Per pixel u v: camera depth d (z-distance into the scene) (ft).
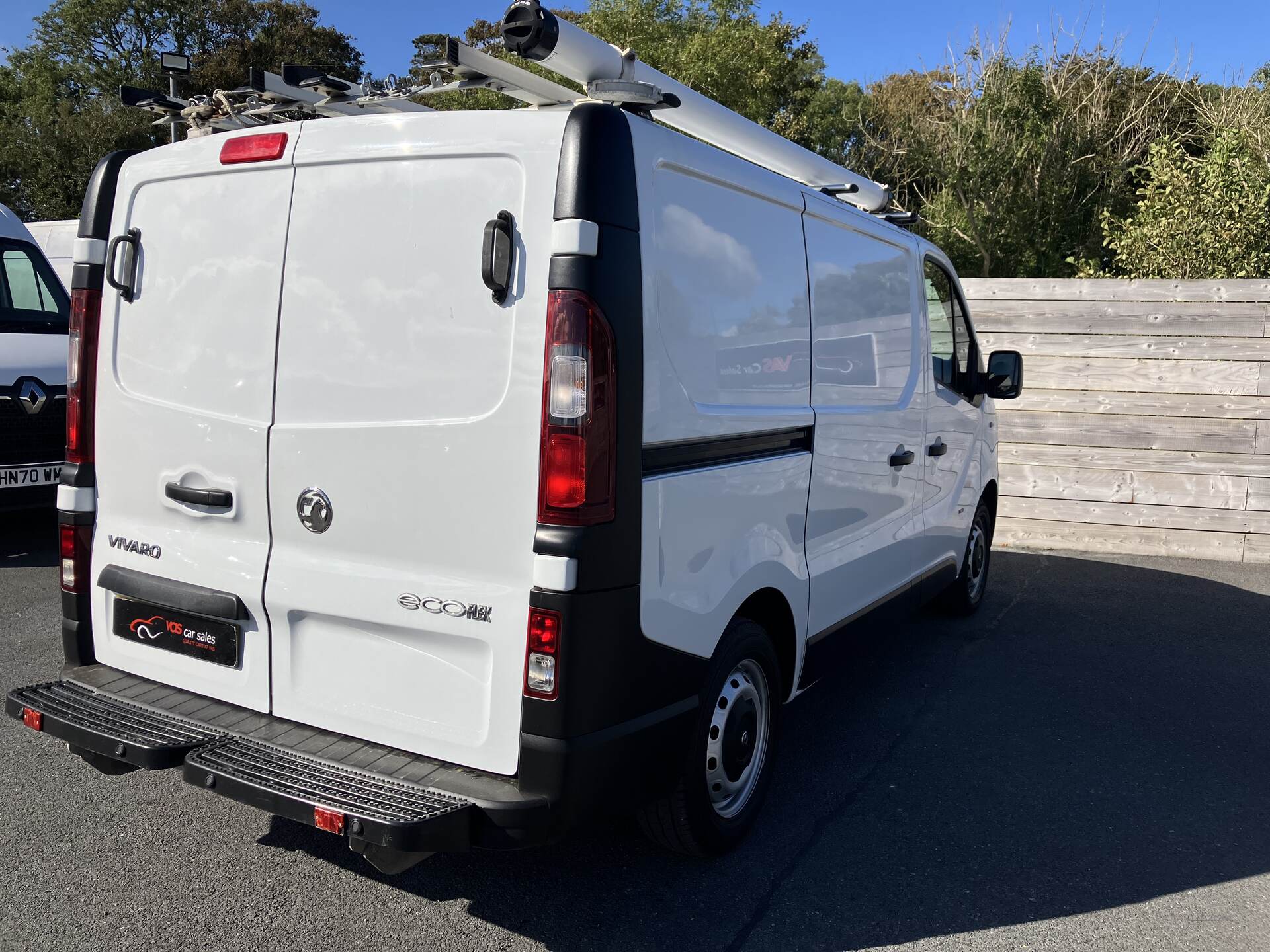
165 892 9.75
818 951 9.18
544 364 8.07
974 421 18.69
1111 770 13.42
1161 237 39.47
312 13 141.69
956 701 15.81
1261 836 11.67
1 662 15.62
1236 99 63.87
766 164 14.05
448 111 8.61
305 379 9.11
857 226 13.38
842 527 12.95
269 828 11.08
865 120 79.82
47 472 22.17
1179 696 16.25
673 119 11.93
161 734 9.16
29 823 11.02
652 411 8.71
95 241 10.43
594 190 7.99
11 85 148.46
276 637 9.46
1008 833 11.57
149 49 148.56
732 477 10.03
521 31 8.85
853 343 13.17
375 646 8.97
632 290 8.27
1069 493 27.02
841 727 14.67
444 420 8.48
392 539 8.77
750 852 10.96
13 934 8.98
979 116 60.64
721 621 9.90
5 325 23.00
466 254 8.41
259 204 9.36
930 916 9.81
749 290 10.43
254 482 9.41
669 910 9.75
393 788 8.28
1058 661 17.89
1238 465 25.72
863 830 11.53
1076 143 60.49
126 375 10.27
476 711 8.53
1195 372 25.68
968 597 20.29
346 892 9.86
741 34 77.20
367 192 8.82
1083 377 26.48
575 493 8.02
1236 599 22.34
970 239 61.16
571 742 8.13
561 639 8.04
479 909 9.66
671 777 9.32
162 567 10.07
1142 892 10.37
